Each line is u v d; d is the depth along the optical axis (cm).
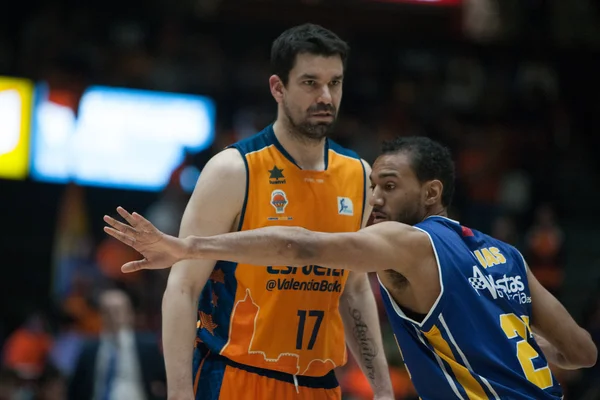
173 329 819
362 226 930
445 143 3036
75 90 2756
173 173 2555
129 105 2789
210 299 886
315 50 836
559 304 813
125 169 2769
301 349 873
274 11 3191
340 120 2964
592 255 2905
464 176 2922
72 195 2541
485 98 3341
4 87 2700
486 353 725
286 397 870
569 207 3064
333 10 3194
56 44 2873
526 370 737
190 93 2877
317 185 881
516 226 2861
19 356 2006
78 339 2072
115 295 1611
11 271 2658
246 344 859
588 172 3269
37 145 2714
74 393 1566
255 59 3194
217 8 3194
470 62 3456
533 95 3353
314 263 695
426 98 3262
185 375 811
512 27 3484
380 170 790
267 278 853
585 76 3559
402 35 3356
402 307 754
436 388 733
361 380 1867
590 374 1908
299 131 858
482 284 746
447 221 773
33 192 2723
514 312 761
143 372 1576
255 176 858
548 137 3269
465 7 3228
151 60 3000
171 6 3306
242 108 2980
